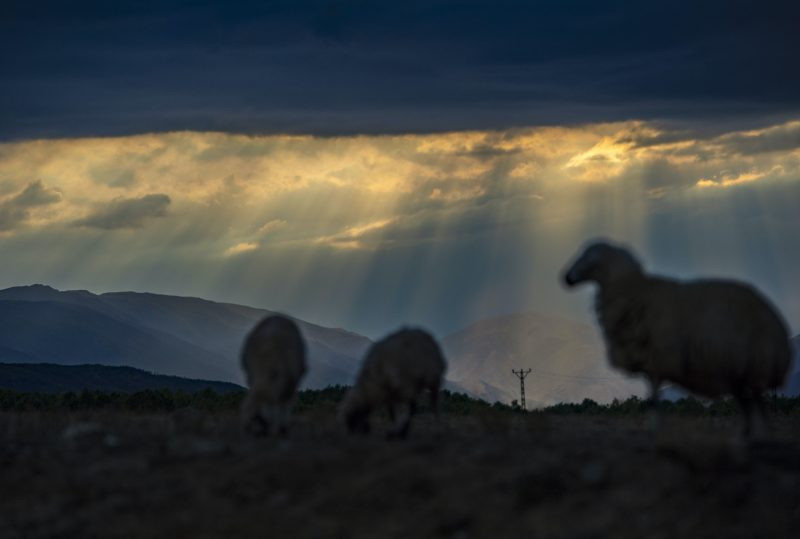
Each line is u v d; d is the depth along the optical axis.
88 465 20.34
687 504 16.55
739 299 19.81
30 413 32.81
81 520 17.39
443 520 16.48
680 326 19.81
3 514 17.83
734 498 16.69
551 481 17.27
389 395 22.83
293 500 17.73
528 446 20.77
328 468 18.98
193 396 41.62
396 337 23.14
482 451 19.75
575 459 18.70
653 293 20.44
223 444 21.16
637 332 20.44
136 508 17.78
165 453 20.91
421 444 20.56
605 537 15.73
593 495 17.03
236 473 18.91
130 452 21.36
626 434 25.27
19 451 21.77
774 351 19.70
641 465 18.00
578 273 21.41
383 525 16.59
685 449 17.92
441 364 23.39
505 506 16.86
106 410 35.03
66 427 26.72
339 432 24.03
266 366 22.58
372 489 17.69
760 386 19.95
